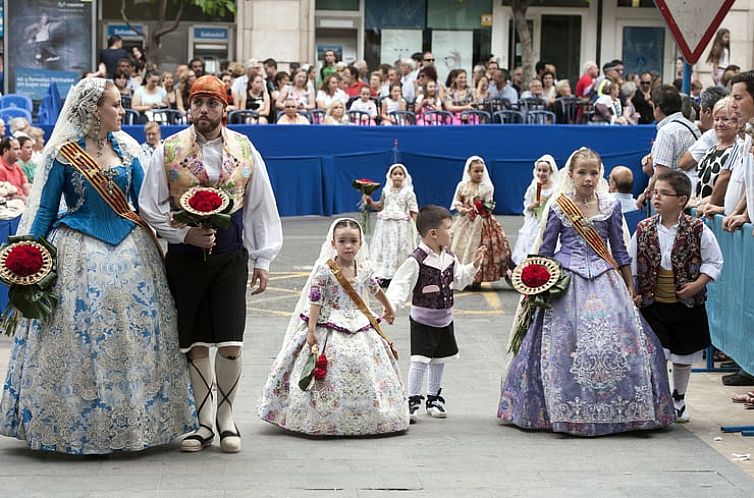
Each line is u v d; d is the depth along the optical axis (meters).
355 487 7.66
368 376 9.07
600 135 23.45
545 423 9.19
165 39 32.53
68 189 8.31
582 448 8.71
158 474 7.90
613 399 9.02
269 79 26.27
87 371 8.13
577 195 9.39
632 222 15.38
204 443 8.59
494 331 13.52
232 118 23.70
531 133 23.44
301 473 7.98
